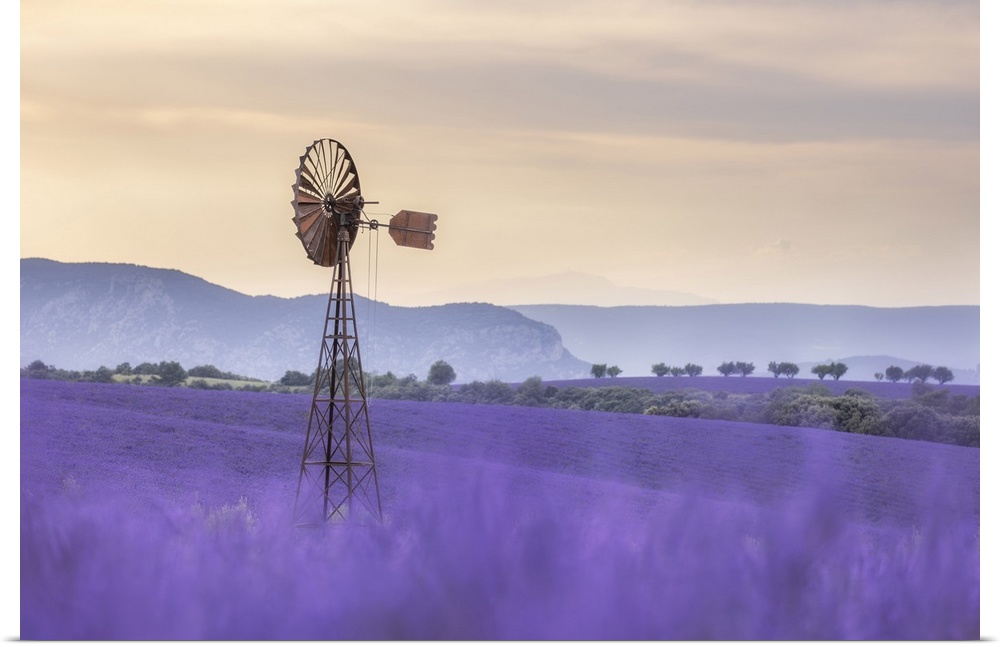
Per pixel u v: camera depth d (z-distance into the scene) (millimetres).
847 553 16609
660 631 13984
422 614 14344
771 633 14531
